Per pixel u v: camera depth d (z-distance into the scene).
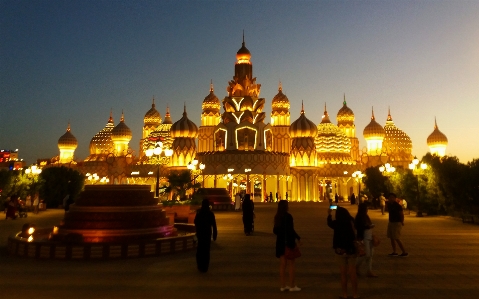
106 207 15.69
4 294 9.94
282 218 10.48
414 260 14.49
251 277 11.78
